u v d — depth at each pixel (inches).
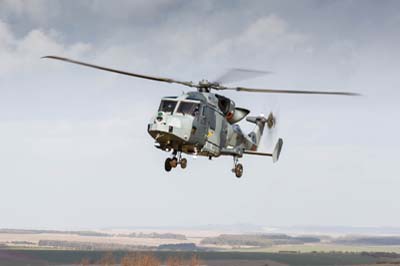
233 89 2699.3
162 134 2429.9
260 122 3132.4
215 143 2672.2
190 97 2549.2
